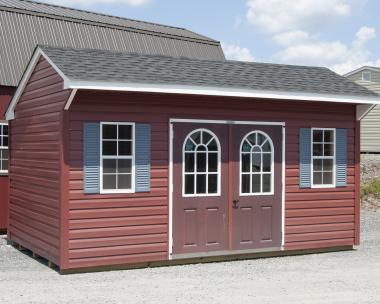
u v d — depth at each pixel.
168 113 10.97
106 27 18.33
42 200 11.14
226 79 11.55
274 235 11.95
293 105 12.12
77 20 17.72
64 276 9.98
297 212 12.20
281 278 10.00
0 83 14.43
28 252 12.48
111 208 10.47
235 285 9.43
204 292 8.93
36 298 8.48
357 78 34.66
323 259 11.83
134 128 10.66
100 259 10.38
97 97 10.34
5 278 9.84
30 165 11.88
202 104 11.25
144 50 18.69
